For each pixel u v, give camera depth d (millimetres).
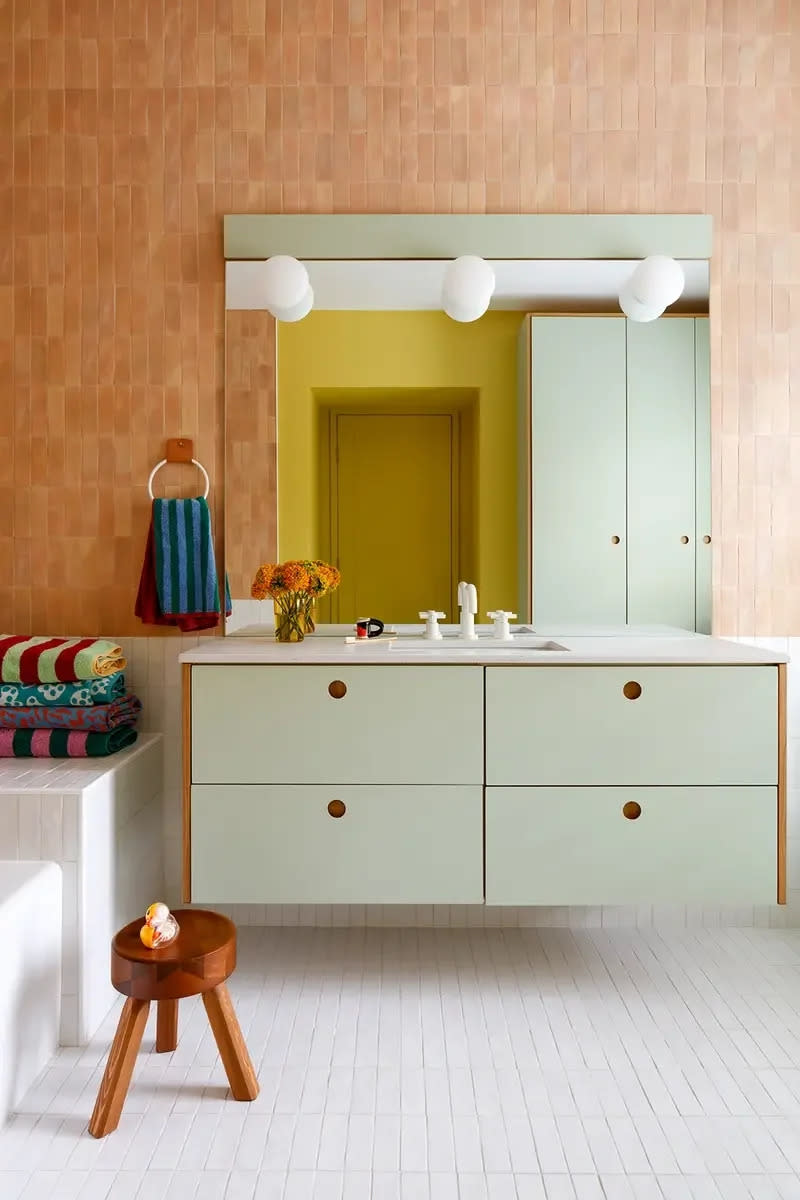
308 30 2469
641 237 2475
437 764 2064
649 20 2482
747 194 2498
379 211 2482
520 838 2064
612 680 2051
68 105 2467
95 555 2502
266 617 2479
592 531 2496
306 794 2074
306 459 2482
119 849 2145
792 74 2490
